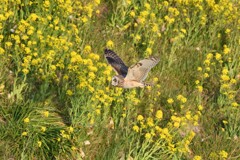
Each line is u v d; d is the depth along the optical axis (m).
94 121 12.83
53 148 11.98
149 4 16.84
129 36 16.06
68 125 12.78
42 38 13.74
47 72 13.15
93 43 15.27
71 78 13.27
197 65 15.82
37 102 12.88
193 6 17.42
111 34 16.12
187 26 17.17
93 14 16.92
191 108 14.38
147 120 12.55
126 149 12.59
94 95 12.48
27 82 13.30
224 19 17.53
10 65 13.70
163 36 16.62
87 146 12.40
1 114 12.38
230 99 14.61
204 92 15.27
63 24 15.29
